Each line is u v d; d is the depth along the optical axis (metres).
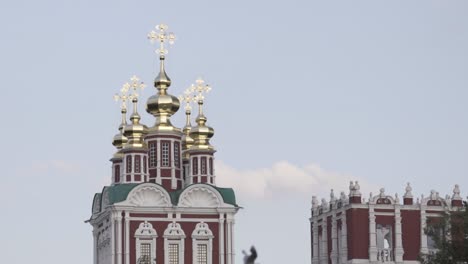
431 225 185.38
